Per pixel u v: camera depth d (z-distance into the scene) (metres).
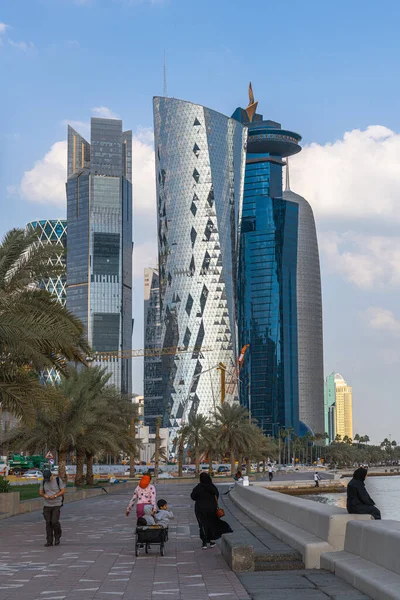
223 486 89.62
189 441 121.19
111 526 31.84
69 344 31.45
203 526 22.55
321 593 14.08
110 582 16.30
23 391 32.88
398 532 14.41
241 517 34.25
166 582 16.19
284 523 24.53
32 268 33.50
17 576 17.23
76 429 63.78
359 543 16.23
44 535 27.53
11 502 38.25
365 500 18.30
